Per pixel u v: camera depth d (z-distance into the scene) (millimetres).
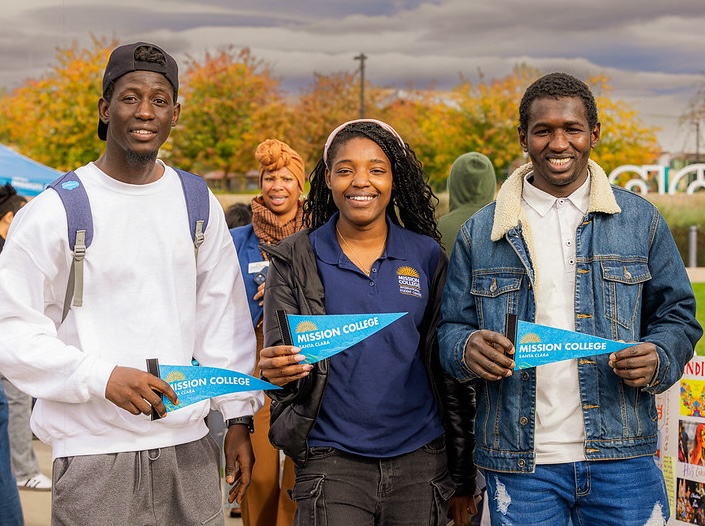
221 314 3244
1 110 29625
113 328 2922
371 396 3133
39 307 2891
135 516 2965
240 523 5613
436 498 3205
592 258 3051
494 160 27172
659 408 3785
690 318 3051
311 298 3184
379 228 3305
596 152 27234
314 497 3113
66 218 2863
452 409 3320
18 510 4613
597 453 2986
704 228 18266
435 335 3258
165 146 28891
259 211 4703
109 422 2914
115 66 2957
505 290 3113
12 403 6387
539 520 3039
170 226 3027
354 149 3227
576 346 2865
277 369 2939
